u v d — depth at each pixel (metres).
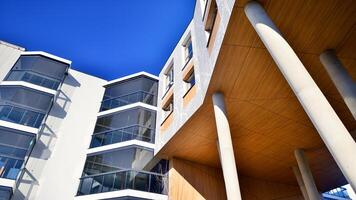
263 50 8.09
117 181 13.00
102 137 16.23
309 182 11.95
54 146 15.43
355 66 8.61
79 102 18.47
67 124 16.81
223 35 7.93
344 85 7.23
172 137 12.43
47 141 15.47
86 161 14.80
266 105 10.20
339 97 10.02
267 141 12.55
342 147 4.85
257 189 15.56
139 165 13.75
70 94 18.64
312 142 12.70
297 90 5.72
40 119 16.12
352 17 7.05
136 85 19.30
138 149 14.48
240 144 12.76
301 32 7.51
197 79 11.43
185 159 14.04
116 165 14.05
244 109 10.42
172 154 13.75
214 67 8.86
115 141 15.59
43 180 13.78
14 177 13.05
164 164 13.98
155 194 12.40
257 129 11.63
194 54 13.01
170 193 12.12
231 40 7.90
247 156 13.87
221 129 8.93
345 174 4.69
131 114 16.92
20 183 13.13
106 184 13.03
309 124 11.27
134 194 12.13
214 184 13.76
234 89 9.55
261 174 15.82
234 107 10.31
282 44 6.23
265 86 9.32
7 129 14.29
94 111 18.36
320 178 17.06
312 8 6.88
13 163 13.52
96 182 13.34
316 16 7.07
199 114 10.77
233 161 8.41
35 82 17.81
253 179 16.00
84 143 16.17
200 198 12.65
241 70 8.80
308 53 8.18
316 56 8.30
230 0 7.56
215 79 9.27
